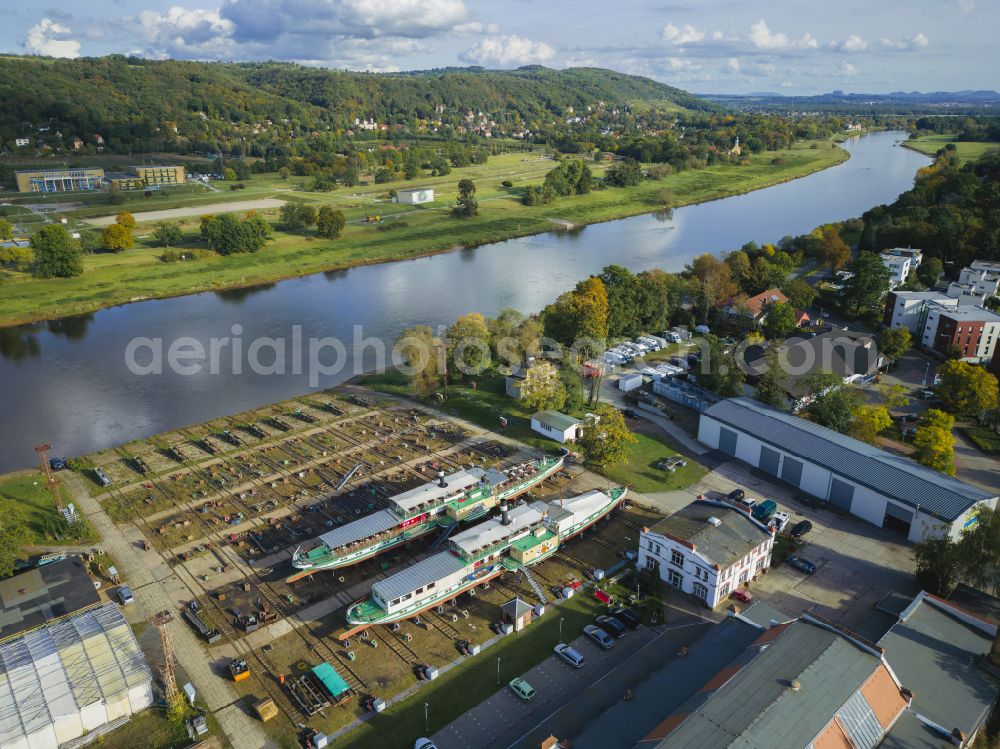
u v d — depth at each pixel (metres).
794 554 102.38
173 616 90.19
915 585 95.50
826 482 115.81
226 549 104.38
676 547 93.81
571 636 86.94
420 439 138.50
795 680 64.69
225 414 155.50
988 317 175.00
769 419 128.88
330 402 158.50
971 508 101.62
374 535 100.31
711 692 67.19
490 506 110.62
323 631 87.88
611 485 121.06
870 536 107.06
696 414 148.25
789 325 189.12
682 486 121.12
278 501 117.25
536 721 73.81
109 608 86.44
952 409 145.75
